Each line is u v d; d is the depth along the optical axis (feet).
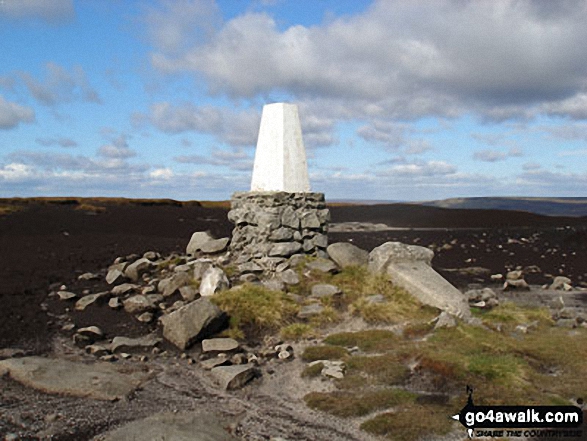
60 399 24.90
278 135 49.49
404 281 43.27
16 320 36.99
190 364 31.71
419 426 22.16
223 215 143.02
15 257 58.18
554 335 36.42
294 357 32.60
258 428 22.91
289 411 24.81
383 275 44.98
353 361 29.96
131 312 39.96
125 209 141.79
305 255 47.93
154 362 31.99
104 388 26.09
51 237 80.28
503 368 27.50
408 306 40.29
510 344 32.42
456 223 142.41
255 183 50.49
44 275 49.29
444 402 24.77
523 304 50.34
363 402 24.75
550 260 77.15
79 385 26.05
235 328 36.22
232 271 46.26
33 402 24.34
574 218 148.97
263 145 50.42
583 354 31.19
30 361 28.43
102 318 39.17
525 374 27.63
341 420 23.63
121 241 74.95
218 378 28.55
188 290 42.34
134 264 48.60
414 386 26.81
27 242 72.54
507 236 102.53
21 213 116.16
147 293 43.65
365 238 102.01
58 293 43.39
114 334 36.52
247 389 27.81
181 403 25.54
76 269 52.75
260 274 46.26
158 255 55.67
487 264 74.69
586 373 28.55
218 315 36.01
